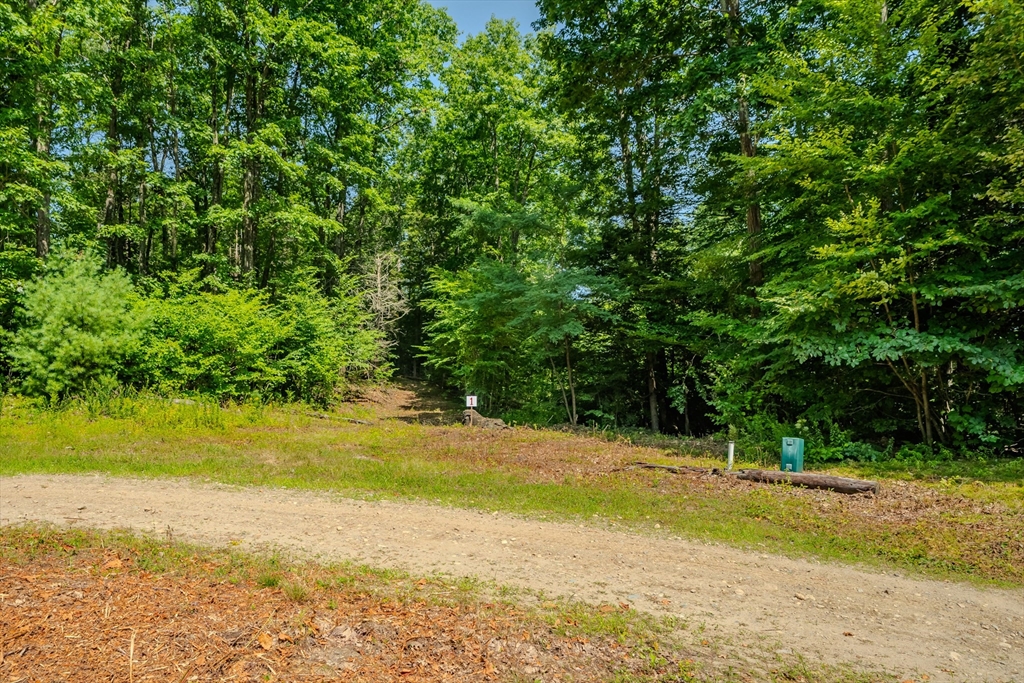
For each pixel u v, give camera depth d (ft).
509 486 29.99
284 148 73.97
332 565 17.06
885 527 23.07
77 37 57.26
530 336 65.00
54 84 50.98
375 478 31.09
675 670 11.91
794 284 37.65
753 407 47.09
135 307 54.65
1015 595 17.51
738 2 52.16
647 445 46.26
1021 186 29.73
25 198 49.19
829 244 36.83
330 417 60.13
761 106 52.42
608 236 66.64
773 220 50.65
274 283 85.10
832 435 38.60
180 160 89.40
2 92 51.03
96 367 50.11
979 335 33.55
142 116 73.36
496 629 12.93
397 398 90.63
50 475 28.94
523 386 75.10
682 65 55.26
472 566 18.24
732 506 26.37
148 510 22.91
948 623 15.49
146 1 69.00
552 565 18.83
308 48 70.74
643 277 63.36
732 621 14.99
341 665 10.69
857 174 34.60
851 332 36.22
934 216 34.30
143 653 10.36
